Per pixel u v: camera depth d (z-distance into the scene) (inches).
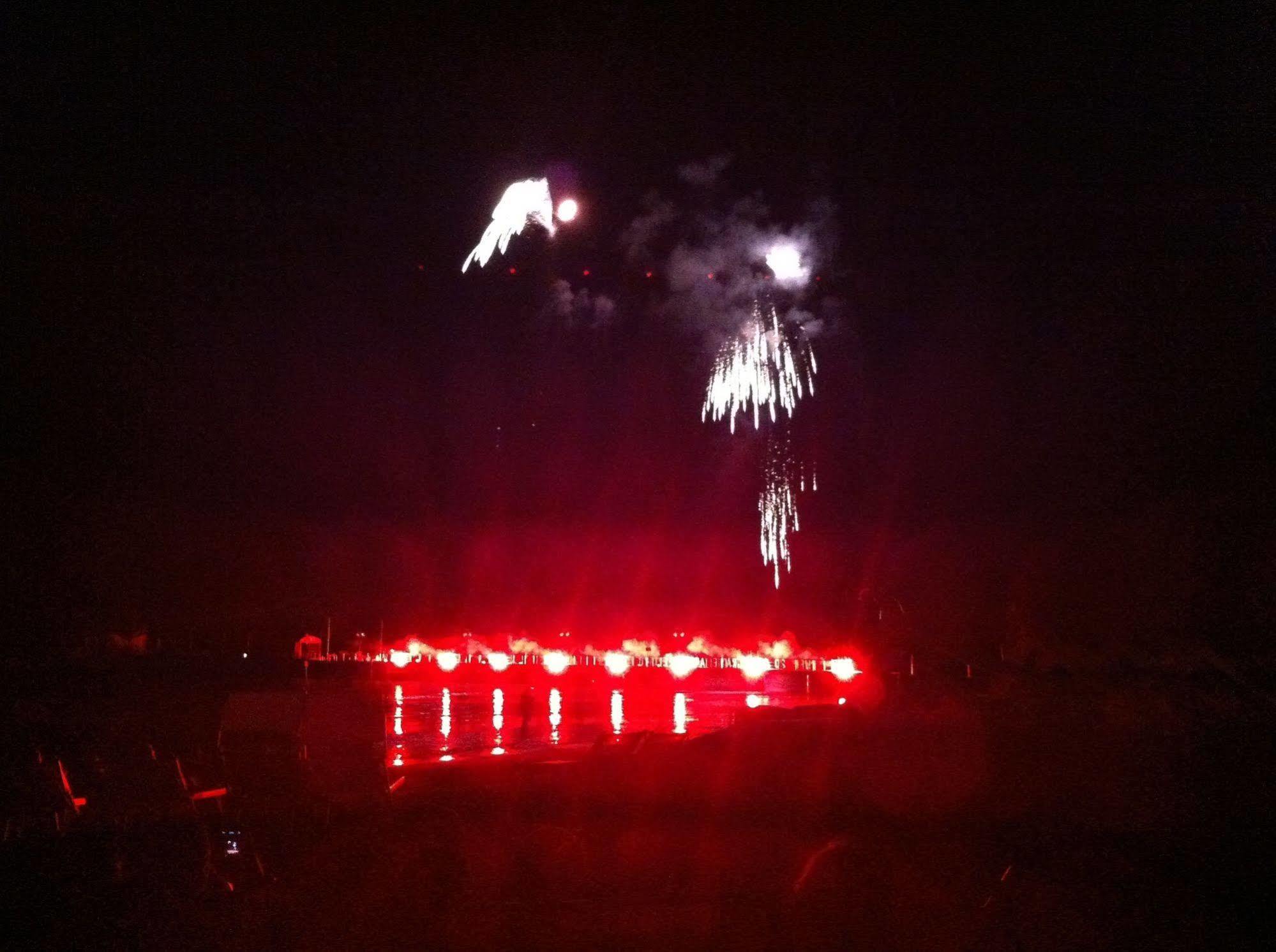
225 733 421.1
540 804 413.1
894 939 267.0
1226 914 269.3
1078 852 309.9
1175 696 430.6
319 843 347.6
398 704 1115.3
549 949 271.3
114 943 272.7
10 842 291.1
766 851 336.5
